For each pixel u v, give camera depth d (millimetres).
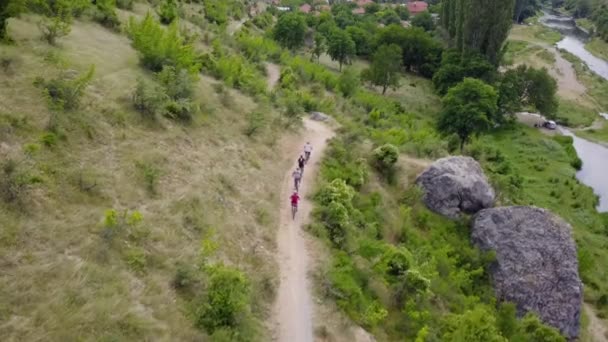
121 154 24234
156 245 20094
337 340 20625
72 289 15812
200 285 19234
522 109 84625
